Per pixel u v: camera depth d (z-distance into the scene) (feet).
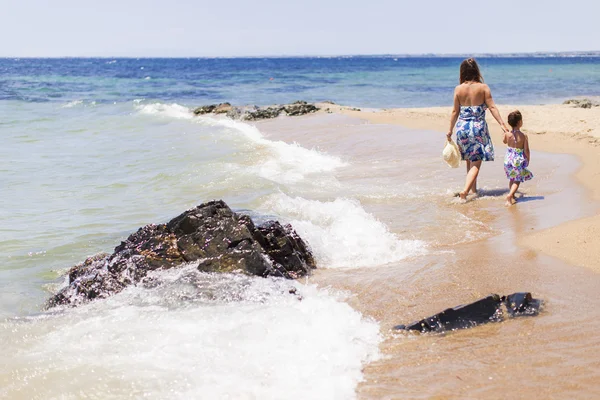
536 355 13.41
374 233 24.20
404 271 19.98
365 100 112.98
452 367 13.12
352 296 18.01
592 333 14.33
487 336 14.53
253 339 14.87
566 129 52.42
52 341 15.29
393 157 41.75
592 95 112.16
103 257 21.74
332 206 27.73
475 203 28.81
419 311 16.44
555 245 21.06
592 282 17.53
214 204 22.04
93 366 13.78
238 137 54.49
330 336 14.94
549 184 31.42
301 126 63.00
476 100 29.19
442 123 58.80
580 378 12.33
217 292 17.87
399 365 13.37
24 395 12.69
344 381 12.71
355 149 45.78
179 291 18.04
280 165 39.70
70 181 38.65
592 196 28.02
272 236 21.21
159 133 61.93
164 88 157.28
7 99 116.06
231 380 12.93
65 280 21.47
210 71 299.17
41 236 26.68
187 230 21.21
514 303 15.89
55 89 151.33
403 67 335.47
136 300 17.93
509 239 22.61
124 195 34.22
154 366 13.67
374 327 15.51
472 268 19.58
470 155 29.68
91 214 30.32
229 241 20.31
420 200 29.91
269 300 17.47
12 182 38.63
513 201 28.27
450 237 23.66
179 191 33.86
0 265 22.99
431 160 40.04
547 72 221.46
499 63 375.45
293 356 13.93
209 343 14.71
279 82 184.44
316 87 156.25
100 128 67.67
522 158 27.76
